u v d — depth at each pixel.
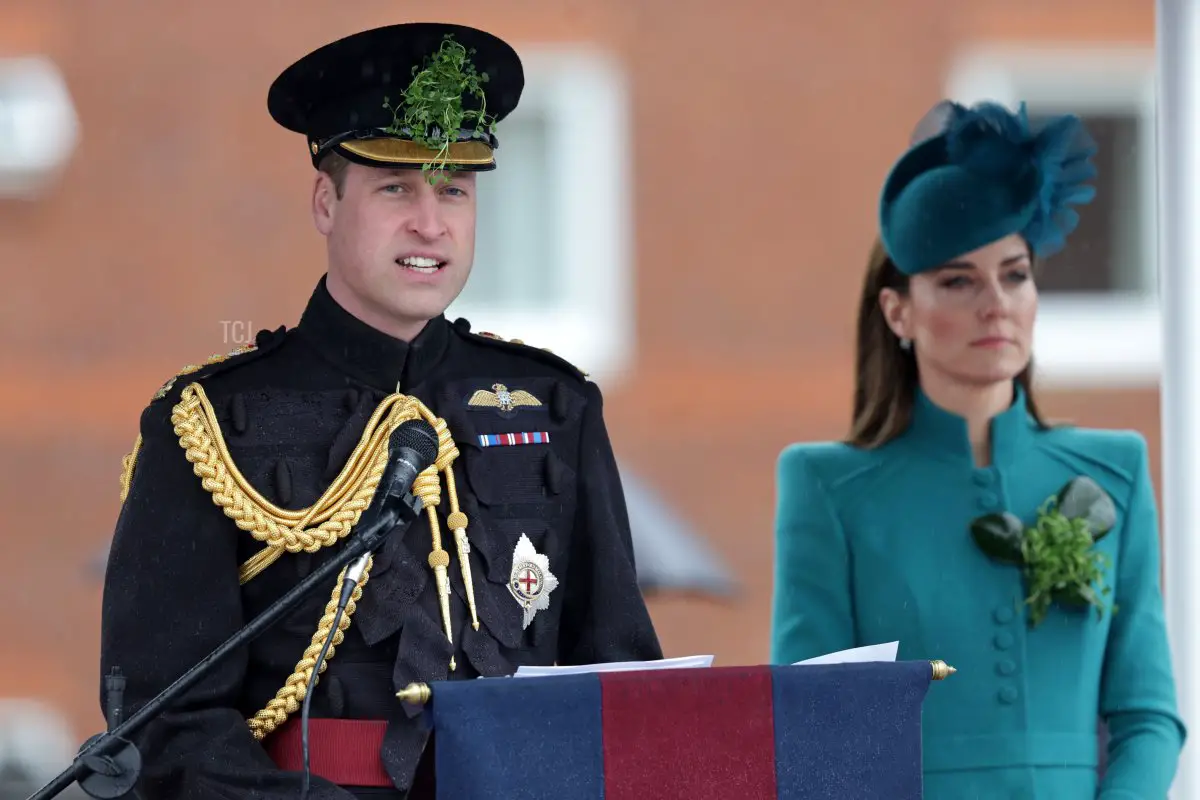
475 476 12.00
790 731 10.39
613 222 31.09
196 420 11.72
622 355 31.33
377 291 11.95
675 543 24.28
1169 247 16.42
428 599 11.59
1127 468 15.57
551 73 30.75
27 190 30.58
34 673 31.80
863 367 15.98
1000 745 14.72
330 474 11.74
